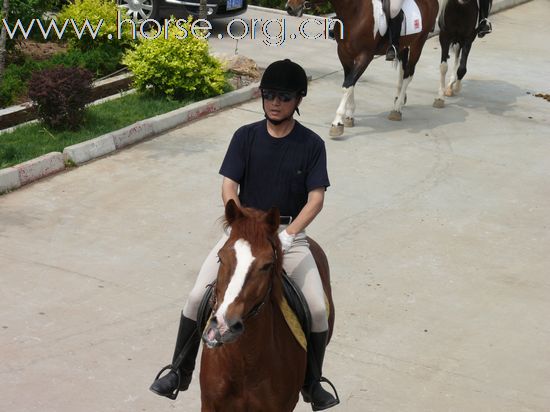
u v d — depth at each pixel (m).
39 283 9.58
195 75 15.91
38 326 8.72
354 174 13.49
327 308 6.34
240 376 5.58
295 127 6.02
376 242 11.23
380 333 9.08
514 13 27.48
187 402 7.65
